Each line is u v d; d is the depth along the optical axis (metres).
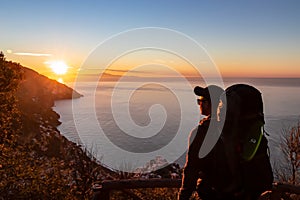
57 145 28.50
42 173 13.37
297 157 13.55
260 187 2.10
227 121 2.11
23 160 13.53
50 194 12.55
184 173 2.25
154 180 3.28
